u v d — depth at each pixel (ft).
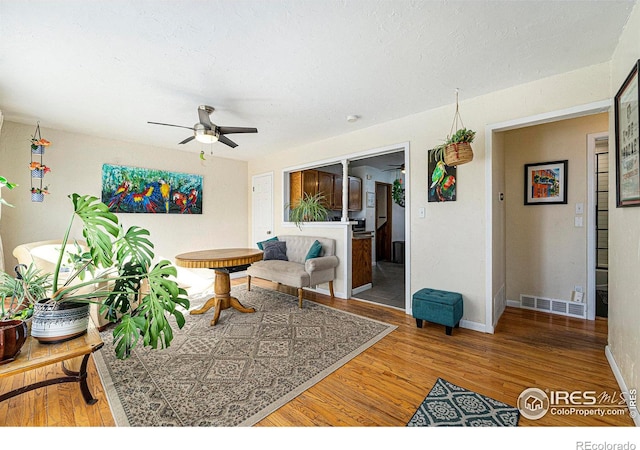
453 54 6.75
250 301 12.48
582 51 6.61
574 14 5.39
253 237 18.43
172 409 5.39
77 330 5.65
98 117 10.65
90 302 6.01
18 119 10.78
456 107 9.54
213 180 17.11
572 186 10.37
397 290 14.56
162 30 5.82
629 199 5.50
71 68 7.27
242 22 5.58
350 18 5.48
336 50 6.57
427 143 10.28
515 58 6.92
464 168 9.41
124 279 6.36
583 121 10.18
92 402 5.55
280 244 14.84
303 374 6.60
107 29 5.76
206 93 8.77
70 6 5.08
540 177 10.97
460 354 7.53
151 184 14.52
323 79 7.94
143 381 6.33
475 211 9.21
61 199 11.99
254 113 10.44
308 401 5.63
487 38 6.13
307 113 10.47
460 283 9.54
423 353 7.60
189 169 16.11
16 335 4.87
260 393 5.89
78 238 12.30
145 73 7.56
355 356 7.45
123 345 5.45
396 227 25.80
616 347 6.40
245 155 17.20
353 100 9.36
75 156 12.37
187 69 7.37
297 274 11.78
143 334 5.47
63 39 6.07
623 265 5.95
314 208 15.06
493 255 9.07
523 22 5.61
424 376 6.50
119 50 6.51
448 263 9.80
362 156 12.64
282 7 5.17
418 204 10.52
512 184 11.55
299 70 7.45
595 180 10.14
